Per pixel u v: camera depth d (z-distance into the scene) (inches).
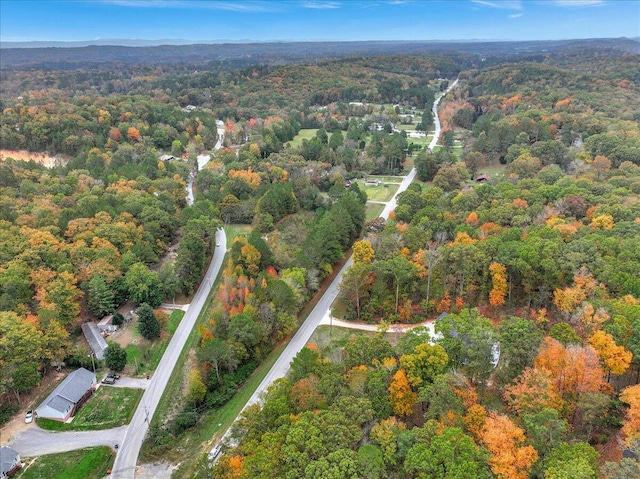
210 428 3009.4
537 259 3403.1
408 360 2500.0
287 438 2117.4
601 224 4099.4
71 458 2773.1
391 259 3944.4
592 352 2340.1
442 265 3772.1
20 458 2751.0
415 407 2485.2
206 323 4030.5
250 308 3649.1
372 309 3902.6
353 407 2256.4
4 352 3041.3
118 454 2822.3
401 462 2044.8
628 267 3179.1
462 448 1914.4
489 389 2549.2
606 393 2335.1
